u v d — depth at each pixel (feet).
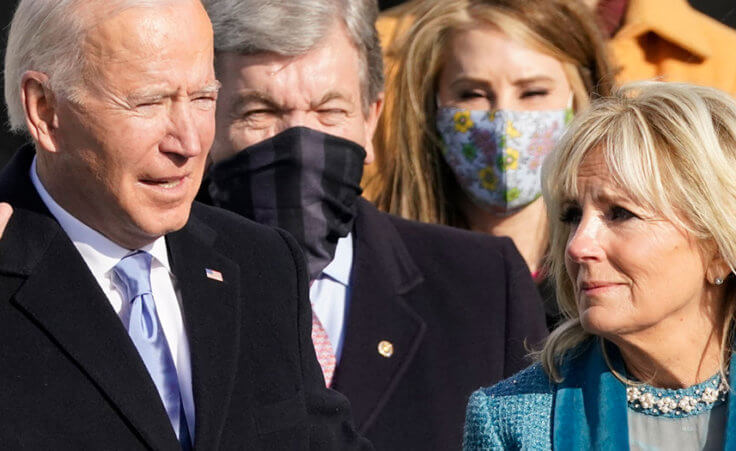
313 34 49.11
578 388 40.65
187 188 37.09
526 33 61.57
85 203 37.40
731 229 37.81
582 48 62.44
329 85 49.47
